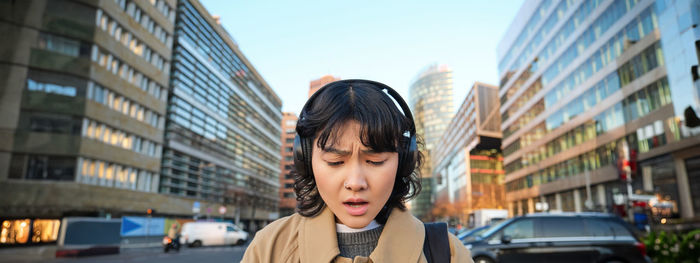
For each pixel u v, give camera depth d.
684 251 6.79
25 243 22.58
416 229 0.67
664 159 25.23
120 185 28.84
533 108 46.97
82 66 25.34
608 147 31.64
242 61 54.38
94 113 26.08
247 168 55.28
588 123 34.88
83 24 25.66
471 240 7.26
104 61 27.41
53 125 24.17
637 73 27.92
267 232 0.73
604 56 32.16
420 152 0.80
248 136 55.72
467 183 83.38
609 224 6.91
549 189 42.62
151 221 23.22
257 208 58.41
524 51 49.62
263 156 62.84
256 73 59.69
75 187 24.52
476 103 81.81
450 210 86.25
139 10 31.39
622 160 22.91
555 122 41.34
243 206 51.47
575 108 37.09
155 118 33.22
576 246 6.73
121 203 28.20
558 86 40.62
